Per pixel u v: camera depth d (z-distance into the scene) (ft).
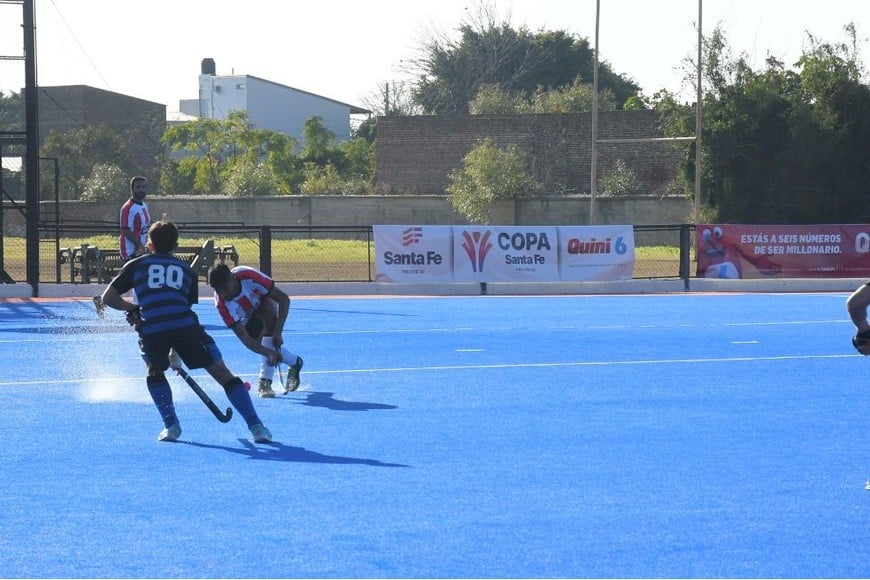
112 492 39.68
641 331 99.19
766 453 47.16
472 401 60.90
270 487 40.47
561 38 470.80
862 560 32.01
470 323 106.01
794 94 236.22
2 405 59.16
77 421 54.34
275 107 510.99
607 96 375.45
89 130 371.15
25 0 132.77
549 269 144.25
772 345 88.74
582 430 52.42
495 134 315.17
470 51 463.42
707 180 234.38
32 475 42.42
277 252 213.05
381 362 77.61
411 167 321.52
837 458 46.19
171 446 48.14
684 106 237.04
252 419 49.11
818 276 151.23
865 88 232.53
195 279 49.78
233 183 305.73
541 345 88.33
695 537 34.24
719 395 63.41
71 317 110.83
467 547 33.12
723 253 149.69
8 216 247.29
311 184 323.98
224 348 85.61
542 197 274.16
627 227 146.20
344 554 32.40
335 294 141.79
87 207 285.84
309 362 77.41
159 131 427.33
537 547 33.14
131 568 31.07
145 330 48.08
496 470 43.57
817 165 231.91
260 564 31.42
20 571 30.73
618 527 35.32
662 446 48.65
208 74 533.96
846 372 73.26
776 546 33.35
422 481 41.63
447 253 142.92
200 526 35.24
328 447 48.03
